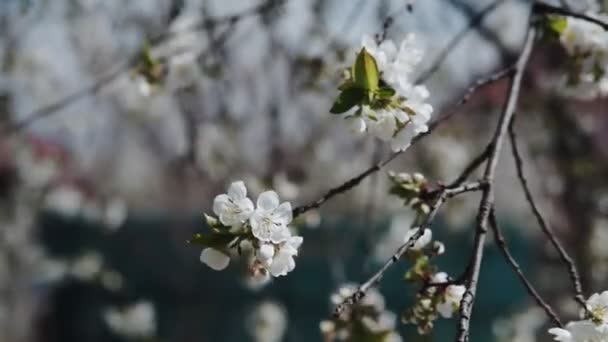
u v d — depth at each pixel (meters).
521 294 8.45
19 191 9.11
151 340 7.91
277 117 5.91
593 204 5.70
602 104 6.54
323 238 6.34
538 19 2.87
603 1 3.11
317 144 6.77
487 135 6.57
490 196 2.12
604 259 5.76
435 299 2.26
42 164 9.03
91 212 9.34
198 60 3.71
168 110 6.66
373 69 2.06
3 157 8.94
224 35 3.79
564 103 5.42
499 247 2.12
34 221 9.73
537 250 6.99
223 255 1.96
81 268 8.36
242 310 9.73
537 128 5.75
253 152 6.31
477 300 8.57
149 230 10.52
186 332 9.91
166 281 10.25
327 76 4.14
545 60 4.97
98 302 11.46
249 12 3.79
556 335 2.03
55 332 11.49
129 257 10.59
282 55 5.67
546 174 6.06
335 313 1.84
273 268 1.95
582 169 5.64
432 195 2.34
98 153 9.09
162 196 10.12
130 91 5.31
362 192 6.63
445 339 5.86
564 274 6.45
